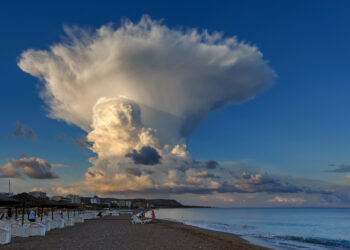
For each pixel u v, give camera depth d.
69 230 28.80
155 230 32.81
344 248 26.39
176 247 19.09
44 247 16.34
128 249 16.97
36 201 29.59
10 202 21.19
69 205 39.75
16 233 21.27
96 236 23.44
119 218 64.44
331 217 126.12
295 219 105.25
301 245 27.36
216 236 31.03
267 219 102.69
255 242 27.73
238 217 119.75
